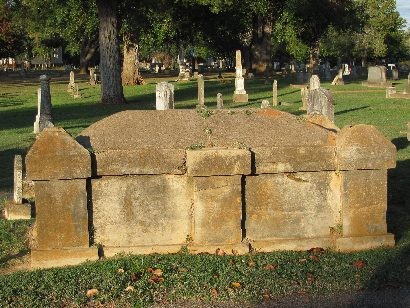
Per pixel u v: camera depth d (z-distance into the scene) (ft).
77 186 23.49
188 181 24.20
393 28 270.26
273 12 173.17
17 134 66.28
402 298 19.72
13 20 214.69
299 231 25.03
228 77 183.21
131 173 23.82
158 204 24.23
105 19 100.17
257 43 188.75
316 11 167.73
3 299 19.66
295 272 21.61
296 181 24.88
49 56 317.01
